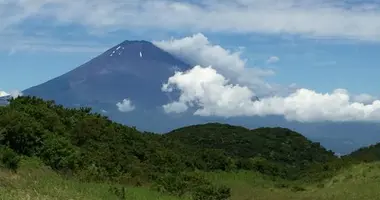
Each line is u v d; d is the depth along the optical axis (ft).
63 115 166.09
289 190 212.64
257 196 178.40
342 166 245.24
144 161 178.29
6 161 95.96
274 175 286.05
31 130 111.86
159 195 121.08
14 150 108.27
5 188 82.28
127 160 160.15
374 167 211.20
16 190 82.07
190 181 146.92
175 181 141.90
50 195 84.12
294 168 337.72
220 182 213.25
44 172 104.94
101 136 169.58
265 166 289.12
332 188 198.59
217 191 142.00
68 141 128.88
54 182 96.22
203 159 251.60
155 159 185.06
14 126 108.27
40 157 112.47
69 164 119.34
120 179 140.05
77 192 91.97
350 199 163.94
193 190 140.15
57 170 113.80
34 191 84.07
